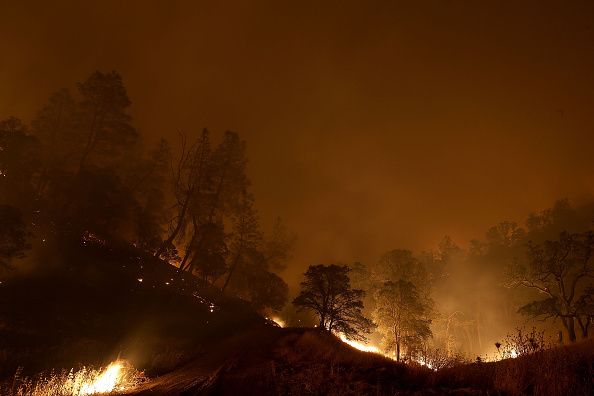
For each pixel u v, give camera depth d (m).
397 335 50.53
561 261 38.59
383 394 7.99
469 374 8.97
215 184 48.56
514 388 7.34
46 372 15.00
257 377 10.73
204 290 43.19
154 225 44.41
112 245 38.16
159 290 33.75
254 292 54.41
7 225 20.44
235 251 55.12
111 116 42.91
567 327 35.84
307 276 33.09
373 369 10.46
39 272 27.09
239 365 13.45
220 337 25.69
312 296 32.31
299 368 11.73
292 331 25.12
